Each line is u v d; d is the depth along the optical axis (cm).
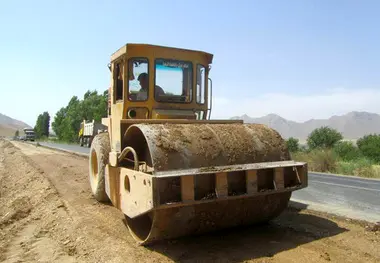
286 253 457
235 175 480
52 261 506
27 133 7450
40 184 1160
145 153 556
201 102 682
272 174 505
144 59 625
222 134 516
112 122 693
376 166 1767
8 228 781
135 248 489
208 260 440
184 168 453
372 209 704
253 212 519
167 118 611
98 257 483
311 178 1306
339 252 458
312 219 619
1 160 2758
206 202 436
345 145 2792
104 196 761
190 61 659
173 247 488
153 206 407
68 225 655
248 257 447
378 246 479
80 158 2062
